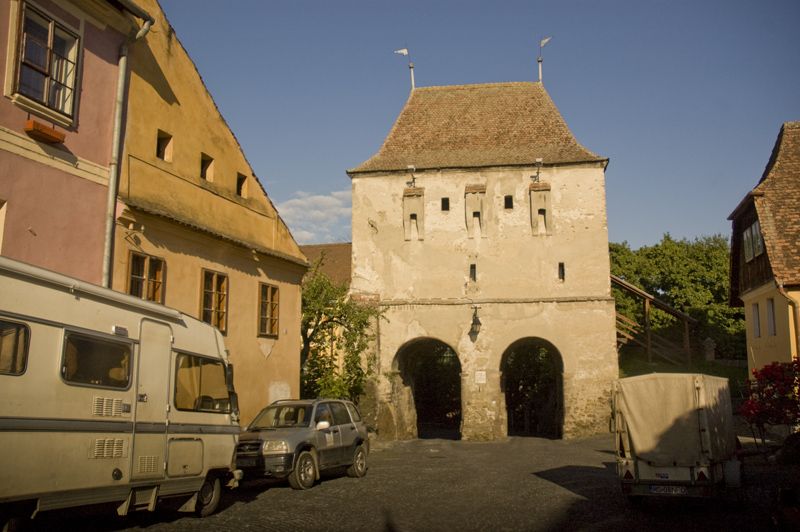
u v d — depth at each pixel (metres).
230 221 19.91
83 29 14.09
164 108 17.22
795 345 24.23
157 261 16.27
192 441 10.86
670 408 13.10
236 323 19.52
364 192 37.19
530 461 22.44
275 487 15.34
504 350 34.84
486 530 10.59
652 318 53.97
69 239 13.51
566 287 35.00
